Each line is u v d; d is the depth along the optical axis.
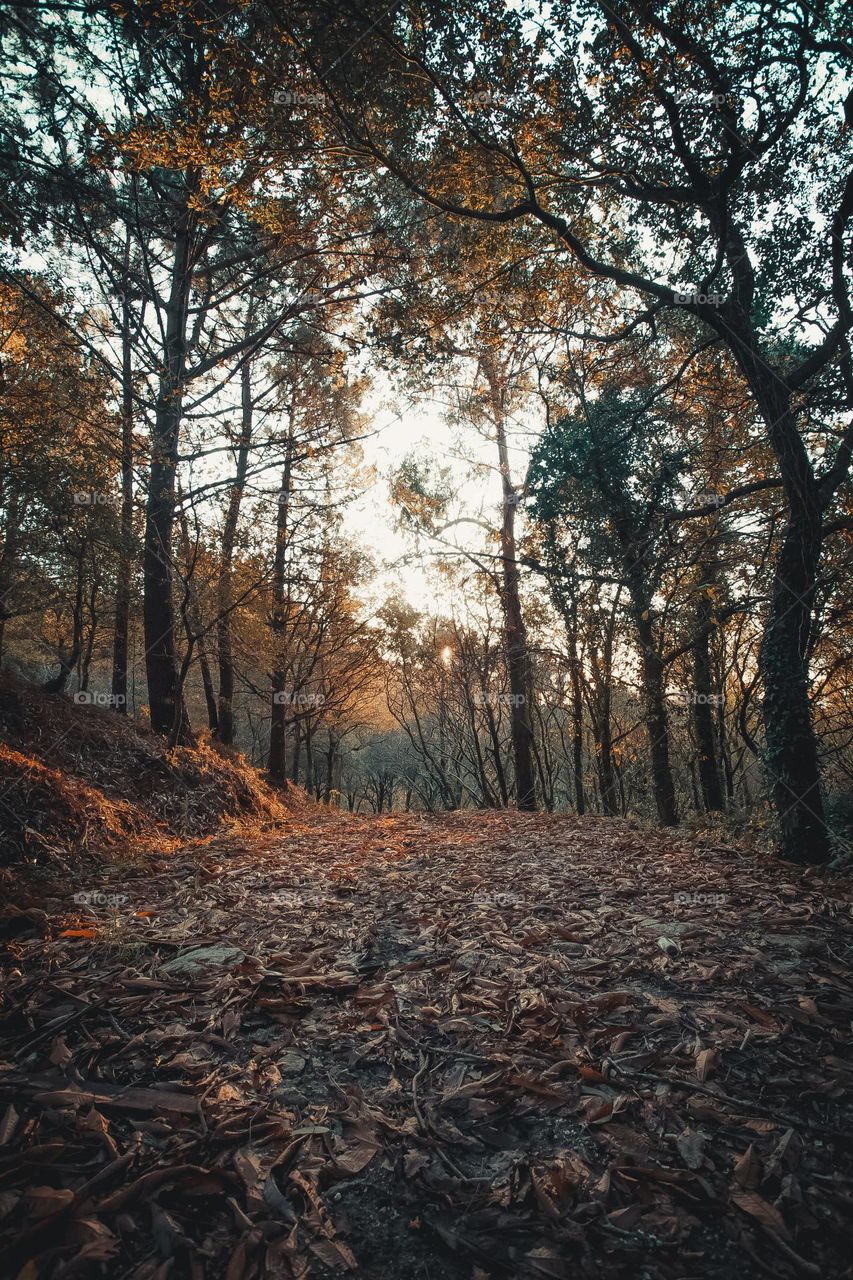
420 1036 2.52
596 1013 2.66
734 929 3.65
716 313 6.27
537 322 7.91
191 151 5.72
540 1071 2.24
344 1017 2.67
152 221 8.93
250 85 5.32
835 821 7.55
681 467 8.85
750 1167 1.74
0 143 6.44
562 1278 1.42
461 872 5.74
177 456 9.38
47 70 5.85
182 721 10.52
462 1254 1.49
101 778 7.65
